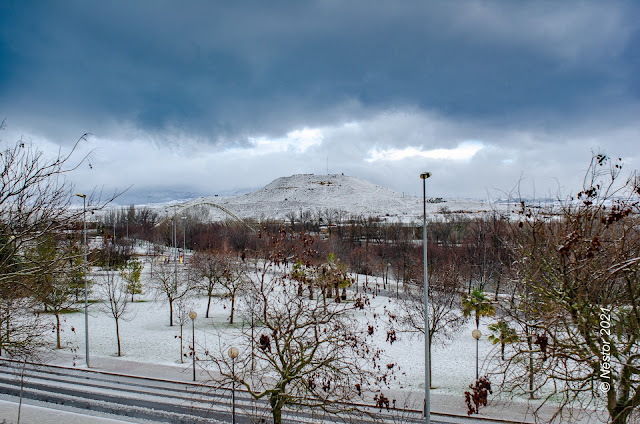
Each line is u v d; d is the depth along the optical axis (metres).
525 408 22.00
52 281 18.92
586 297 12.98
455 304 43.28
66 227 14.73
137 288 55.03
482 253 54.28
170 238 117.19
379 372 25.77
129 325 41.53
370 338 35.22
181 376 26.81
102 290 56.22
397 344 34.34
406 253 69.38
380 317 42.94
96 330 39.31
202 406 21.88
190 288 46.03
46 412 20.33
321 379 23.30
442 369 28.69
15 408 20.78
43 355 31.00
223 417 20.44
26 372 27.34
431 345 34.00
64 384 25.14
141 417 20.20
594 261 13.62
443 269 47.62
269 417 19.48
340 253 76.19
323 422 20.12
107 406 21.61
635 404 11.47
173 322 42.66
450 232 95.56
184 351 32.44
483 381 20.88
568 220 14.76
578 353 13.38
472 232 68.88
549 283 15.50
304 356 17.80
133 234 122.25
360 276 77.88
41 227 14.25
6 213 13.62
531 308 16.75
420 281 43.56
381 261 77.56
